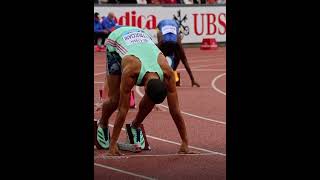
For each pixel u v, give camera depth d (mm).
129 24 76375
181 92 45875
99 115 36094
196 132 31906
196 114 37000
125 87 25797
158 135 31266
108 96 27812
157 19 77812
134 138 27875
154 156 26781
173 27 44406
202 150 27875
